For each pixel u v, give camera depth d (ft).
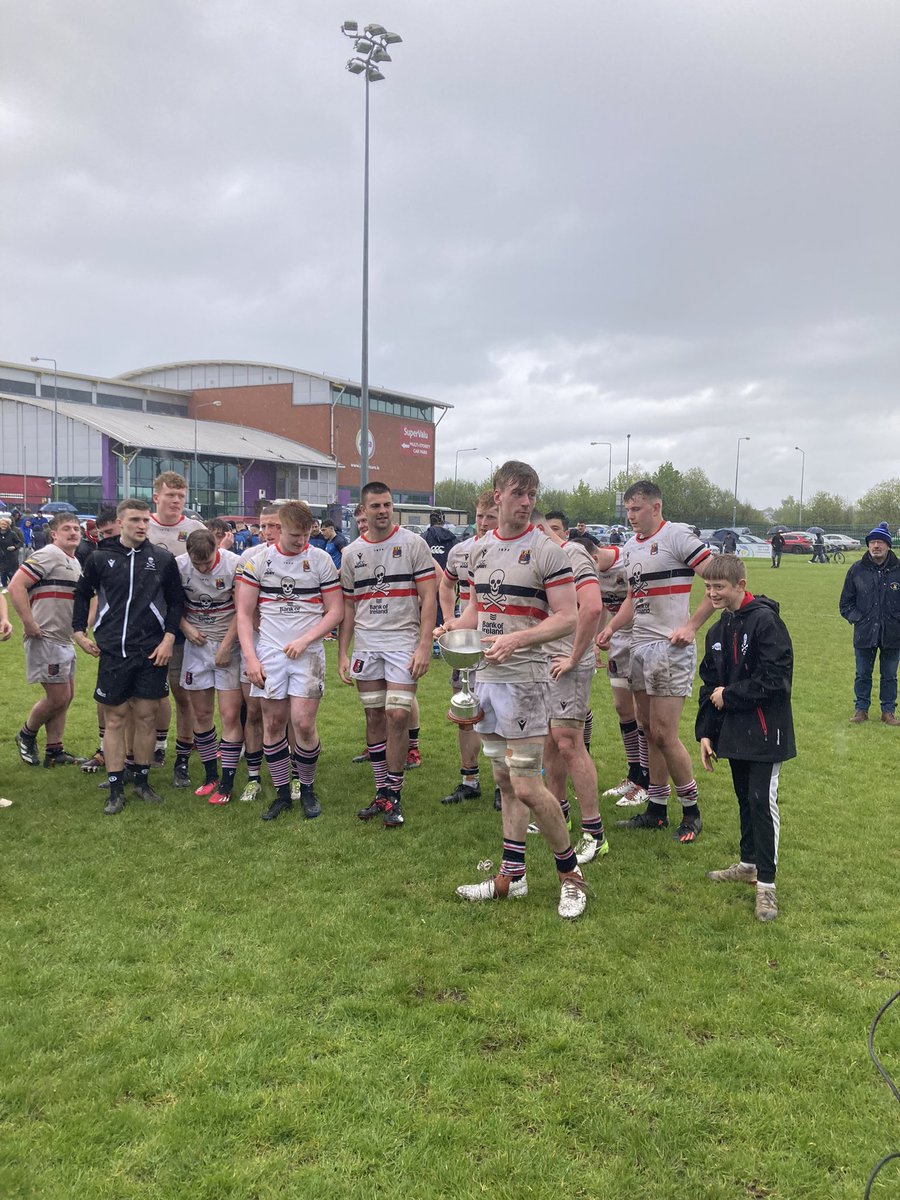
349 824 16.80
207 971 10.94
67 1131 8.03
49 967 10.99
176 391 232.73
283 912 12.68
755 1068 9.04
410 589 16.98
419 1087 8.77
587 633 13.74
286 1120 8.19
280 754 17.39
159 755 21.33
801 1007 10.24
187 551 17.94
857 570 27.09
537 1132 8.12
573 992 10.50
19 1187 7.34
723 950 11.66
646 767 18.66
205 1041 9.45
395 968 11.07
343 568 17.42
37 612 19.88
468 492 341.82
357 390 229.86
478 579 13.25
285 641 17.28
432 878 14.14
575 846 15.65
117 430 170.81
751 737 12.84
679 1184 7.50
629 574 16.28
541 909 12.91
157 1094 8.63
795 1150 7.89
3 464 181.98
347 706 28.35
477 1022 9.87
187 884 13.71
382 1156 7.79
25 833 16.05
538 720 12.57
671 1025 9.82
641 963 11.25
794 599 69.41
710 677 13.58
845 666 37.73
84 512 160.04
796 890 13.62
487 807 18.12
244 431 215.31
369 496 16.74
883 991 10.57
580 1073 8.97
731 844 15.87
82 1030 9.66
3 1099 8.48
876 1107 8.46
